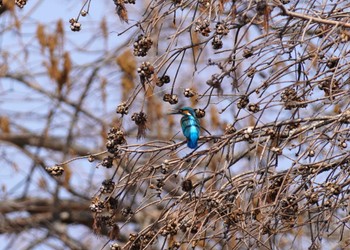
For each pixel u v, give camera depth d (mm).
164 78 11539
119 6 11492
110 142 11523
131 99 11609
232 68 11055
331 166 11664
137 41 11312
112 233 11805
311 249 11641
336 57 11461
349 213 11484
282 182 11289
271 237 11500
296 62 11195
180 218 11570
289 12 10977
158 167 11719
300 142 11781
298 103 11367
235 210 11453
